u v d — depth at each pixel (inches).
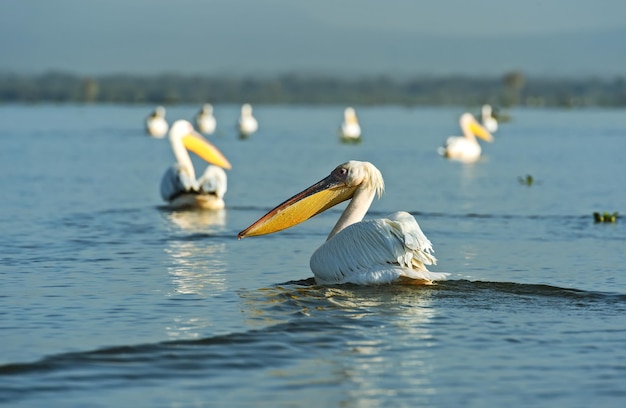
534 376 356.5
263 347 387.9
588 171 1380.4
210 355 376.8
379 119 3826.3
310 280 529.0
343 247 498.0
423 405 326.6
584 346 393.4
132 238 698.2
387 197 1015.0
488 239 705.0
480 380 351.3
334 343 394.0
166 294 490.0
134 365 364.5
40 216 829.2
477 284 510.0
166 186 917.2
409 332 411.2
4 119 3363.7
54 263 586.9
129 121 3289.9
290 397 332.5
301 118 3996.1
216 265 581.3
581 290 500.7
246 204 947.3
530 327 422.0
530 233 740.0
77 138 2236.7
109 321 431.2
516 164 1523.1
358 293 480.4
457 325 423.5
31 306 461.7
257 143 2103.8
